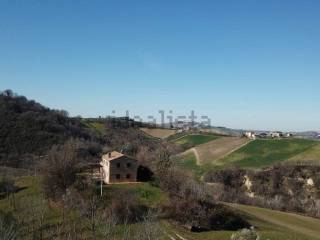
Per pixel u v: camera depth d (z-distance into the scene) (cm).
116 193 9269
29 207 8031
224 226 8350
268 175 17300
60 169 9394
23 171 14325
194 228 8025
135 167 11062
